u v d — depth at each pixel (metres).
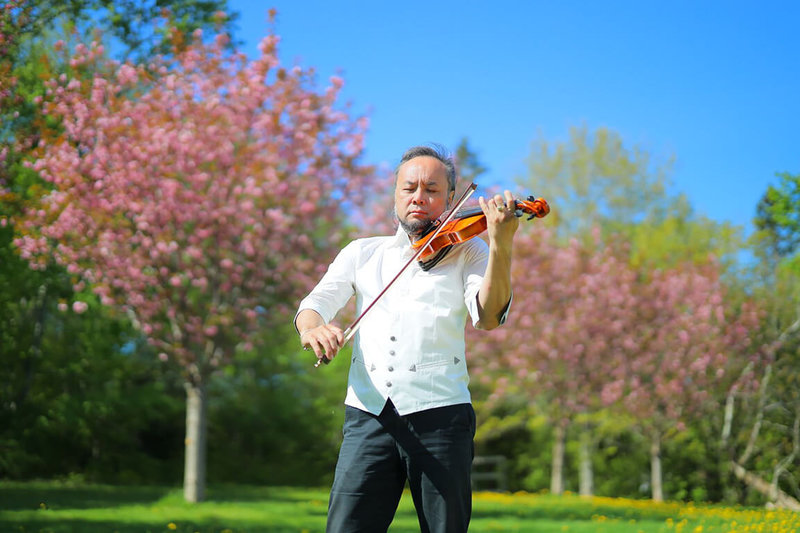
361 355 2.70
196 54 11.66
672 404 20.16
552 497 17.97
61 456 21.14
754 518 9.47
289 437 25.72
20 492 14.45
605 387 19.52
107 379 20.08
